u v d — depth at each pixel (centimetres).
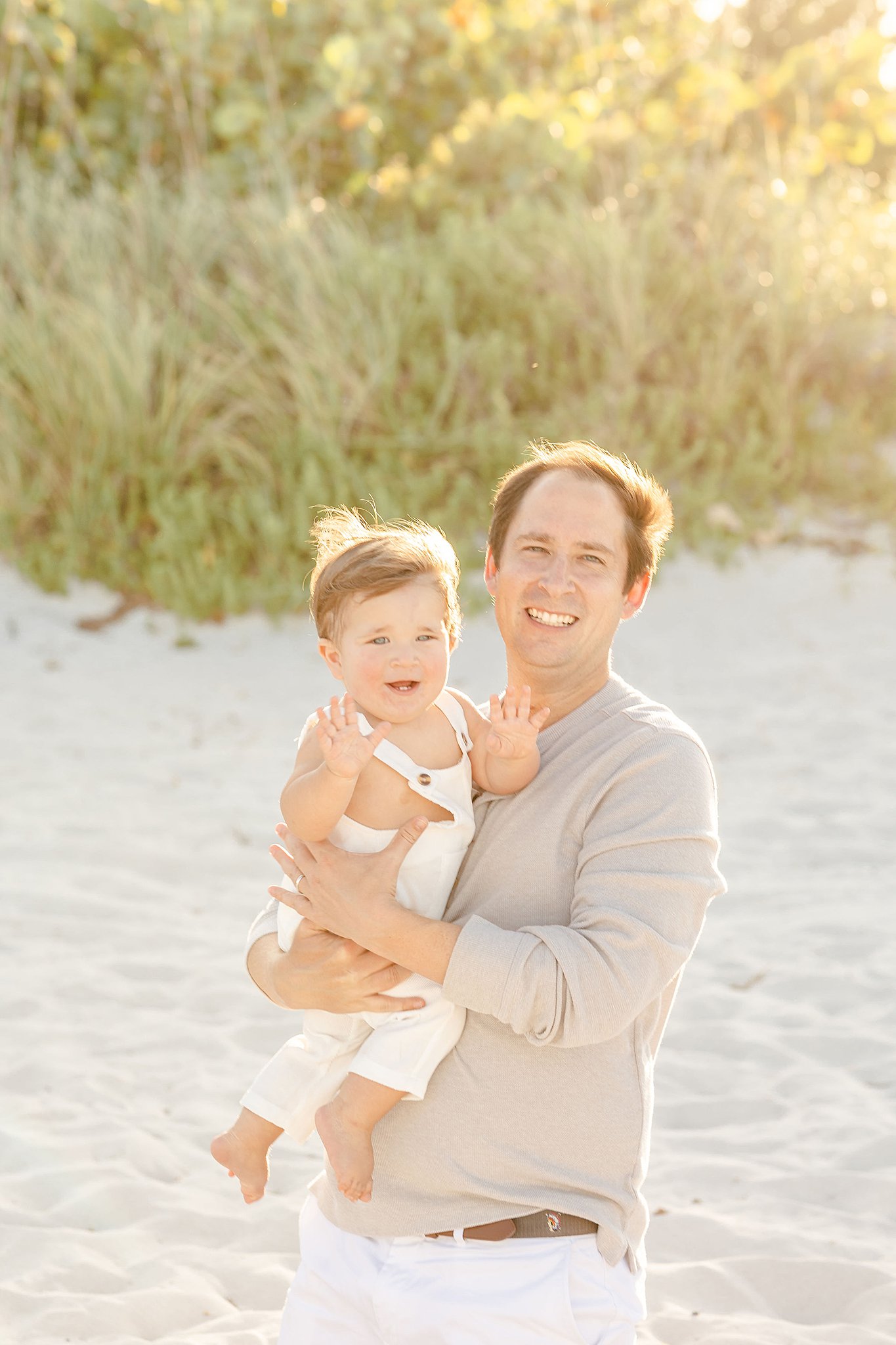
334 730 201
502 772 204
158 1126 357
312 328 911
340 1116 197
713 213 1032
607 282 953
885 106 1253
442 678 213
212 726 696
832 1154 341
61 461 880
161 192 1038
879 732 669
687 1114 367
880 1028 402
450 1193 195
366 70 1115
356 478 836
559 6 1245
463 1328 188
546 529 209
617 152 1119
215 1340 271
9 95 1067
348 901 194
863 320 983
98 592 837
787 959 449
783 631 810
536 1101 193
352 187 1128
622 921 185
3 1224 312
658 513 217
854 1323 277
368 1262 199
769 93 1248
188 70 1100
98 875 520
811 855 536
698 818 193
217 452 880
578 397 925
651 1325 278
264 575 823
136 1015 417
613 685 213
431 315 948
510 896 199
